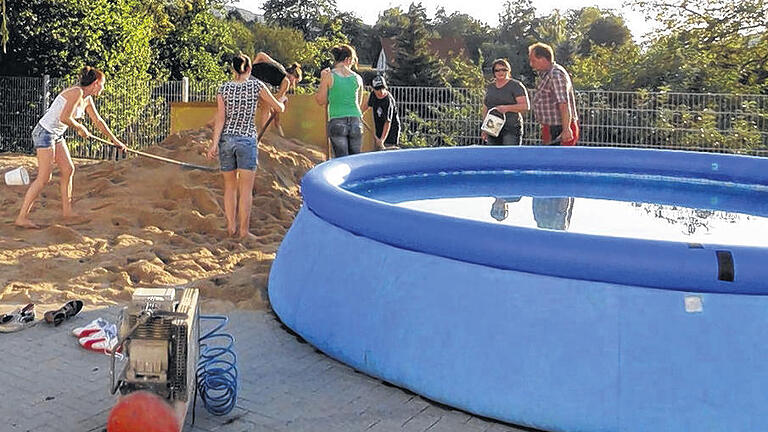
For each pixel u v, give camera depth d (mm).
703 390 3645
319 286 4977
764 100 14555
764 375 3619
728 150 14531
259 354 4863
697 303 3689
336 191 5145
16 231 7789
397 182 7770
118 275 6391
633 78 22172
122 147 8531
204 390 4035
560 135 9406
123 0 22531
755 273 3623
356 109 9617
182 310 3596
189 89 18141
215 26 36688
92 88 8219
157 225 8227
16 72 20156
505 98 9875
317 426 3918
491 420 4027
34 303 5727
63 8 20016
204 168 9086
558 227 5840
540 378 3867
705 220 6281
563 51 62625
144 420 3305
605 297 3799
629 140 15086
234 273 6566
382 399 4254
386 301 4469
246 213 7867
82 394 4223
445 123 16094
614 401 3738
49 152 7996
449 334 4152
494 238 4043
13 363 4621
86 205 8867
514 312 3969
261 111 12445
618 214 6445
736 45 25188
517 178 8273
